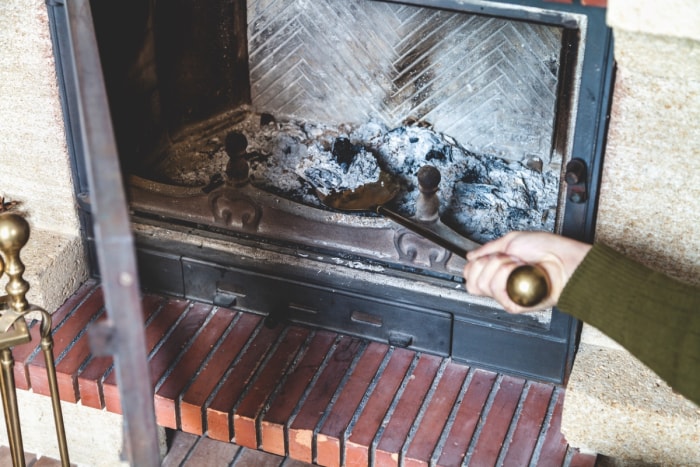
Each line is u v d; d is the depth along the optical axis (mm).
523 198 1762
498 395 1679
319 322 1791
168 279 1845
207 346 1771
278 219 1706
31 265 1776
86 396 1719
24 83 1690
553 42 1666
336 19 1763
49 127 1730
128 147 1791
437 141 1821
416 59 1771
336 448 1614
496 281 1023
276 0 1764
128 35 1717
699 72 1272
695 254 1445
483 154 1832
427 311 1690
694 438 1490
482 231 1721
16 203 1844
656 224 1440
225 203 1715
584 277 978
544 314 1625
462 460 1569
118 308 672
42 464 1861
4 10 1621
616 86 1349
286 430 1638
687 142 1350
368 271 1706
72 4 840
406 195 1774
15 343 1311
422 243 1641
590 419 1536
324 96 1854
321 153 1812
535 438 1602
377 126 1856
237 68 1848
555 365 1665
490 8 1396
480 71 1745
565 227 1504
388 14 1735
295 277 1750
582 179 1443
